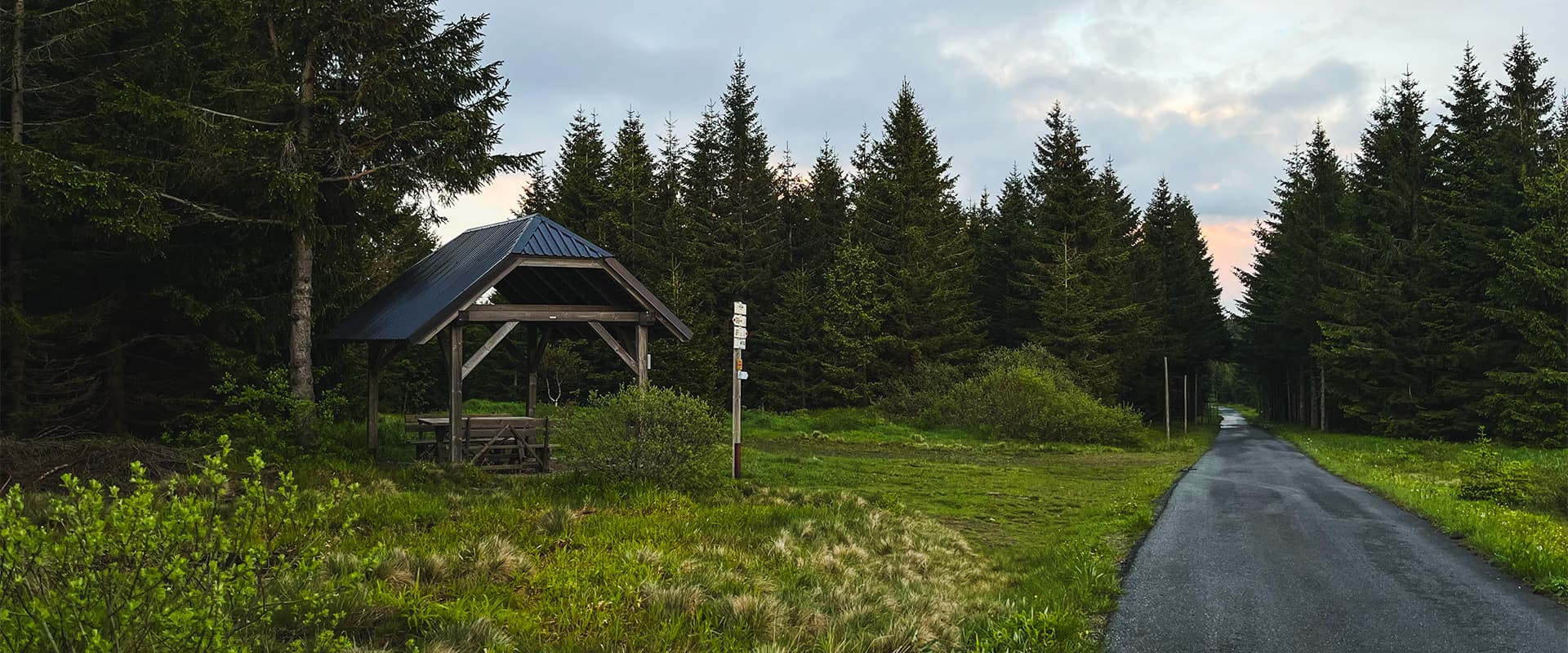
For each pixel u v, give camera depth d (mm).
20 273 15266
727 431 14445
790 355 48375
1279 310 60156
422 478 13281
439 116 16953
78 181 12938
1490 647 6930
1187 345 72062
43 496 8516
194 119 14398
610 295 17891
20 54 14586
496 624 5906
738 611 6551
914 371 48312
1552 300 38969
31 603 3270
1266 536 12656
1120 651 6750
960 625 7191
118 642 3316
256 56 16531
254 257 17484
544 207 54812
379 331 15992
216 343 16812
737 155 51281
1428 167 47906
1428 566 10383
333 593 4500
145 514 3434
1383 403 46781
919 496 17141
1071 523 14500
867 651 6176
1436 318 44719
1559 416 37625
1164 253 72250
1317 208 58125
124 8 14773
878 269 49938
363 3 15836
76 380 16016
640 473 13023
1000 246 64812
